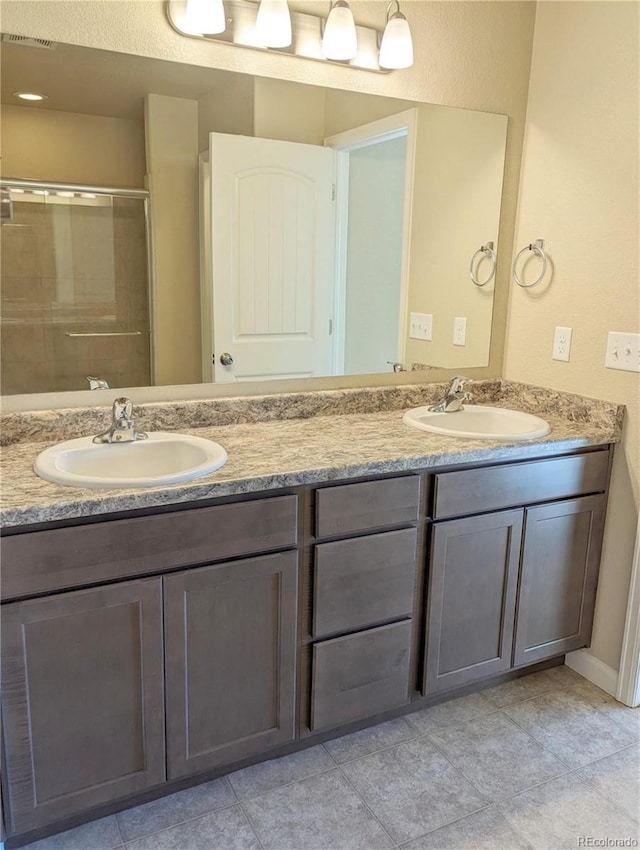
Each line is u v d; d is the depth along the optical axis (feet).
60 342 5.95
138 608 4.80
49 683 4.62
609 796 5.67
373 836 5.21
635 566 6.75
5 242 5.61
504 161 7.69
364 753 6.14
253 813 5.40
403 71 6.95
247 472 5.14
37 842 5.05
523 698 7.03
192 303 6.49
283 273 6.89
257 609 5.32
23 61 5.41
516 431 7.29
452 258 7.71
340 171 6.93
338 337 7.32
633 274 6.55
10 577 4.33
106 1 5.59
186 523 4.85
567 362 7.38
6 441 5.68
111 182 5.94
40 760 4.72
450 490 5.98
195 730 5.29
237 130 6.37
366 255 7.28
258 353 6.91
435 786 5.74
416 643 6.26
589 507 6.93
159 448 5.87
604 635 7.22
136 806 5.44
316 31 6.45
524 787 5.76
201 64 6.06
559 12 7.11
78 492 4.59
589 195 6.93
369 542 5.70
